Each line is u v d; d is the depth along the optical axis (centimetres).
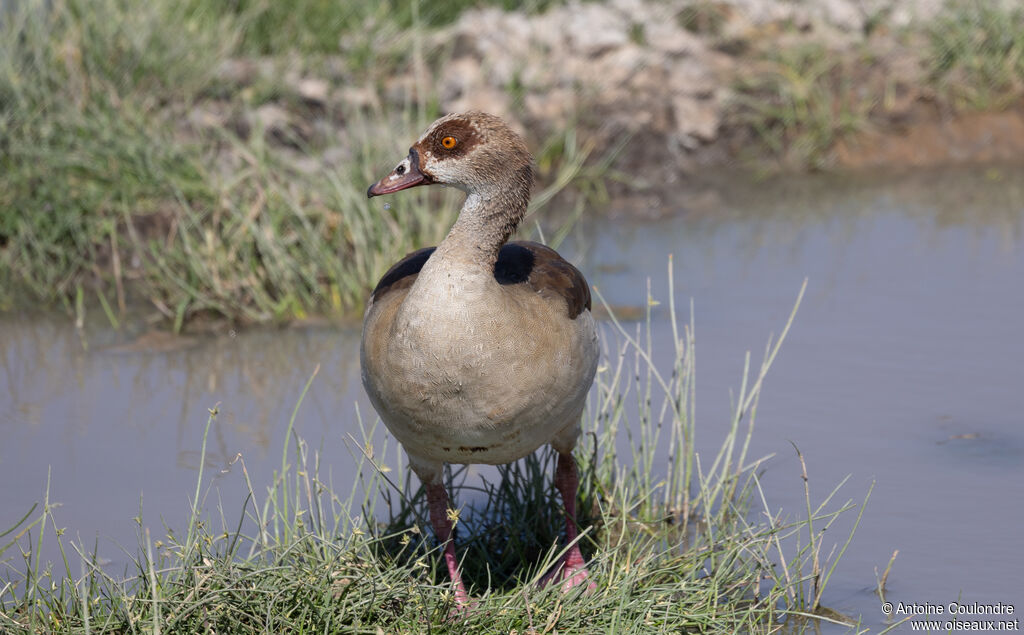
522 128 1797
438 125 771
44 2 1773
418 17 2072
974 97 1964
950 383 1133
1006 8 2064
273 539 854
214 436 1059
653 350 1205
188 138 1639
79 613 757
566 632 754
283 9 2008
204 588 742
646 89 1919
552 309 780
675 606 785
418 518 867
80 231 1430
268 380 1181
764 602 823
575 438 849
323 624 739
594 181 1733
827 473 977
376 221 1402
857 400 1103
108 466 998
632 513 947
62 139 1532
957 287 1380
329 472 981
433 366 737
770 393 1120
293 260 1362
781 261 1474
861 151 1906
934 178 1822
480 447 776
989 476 966
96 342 1273
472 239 753
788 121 1903
